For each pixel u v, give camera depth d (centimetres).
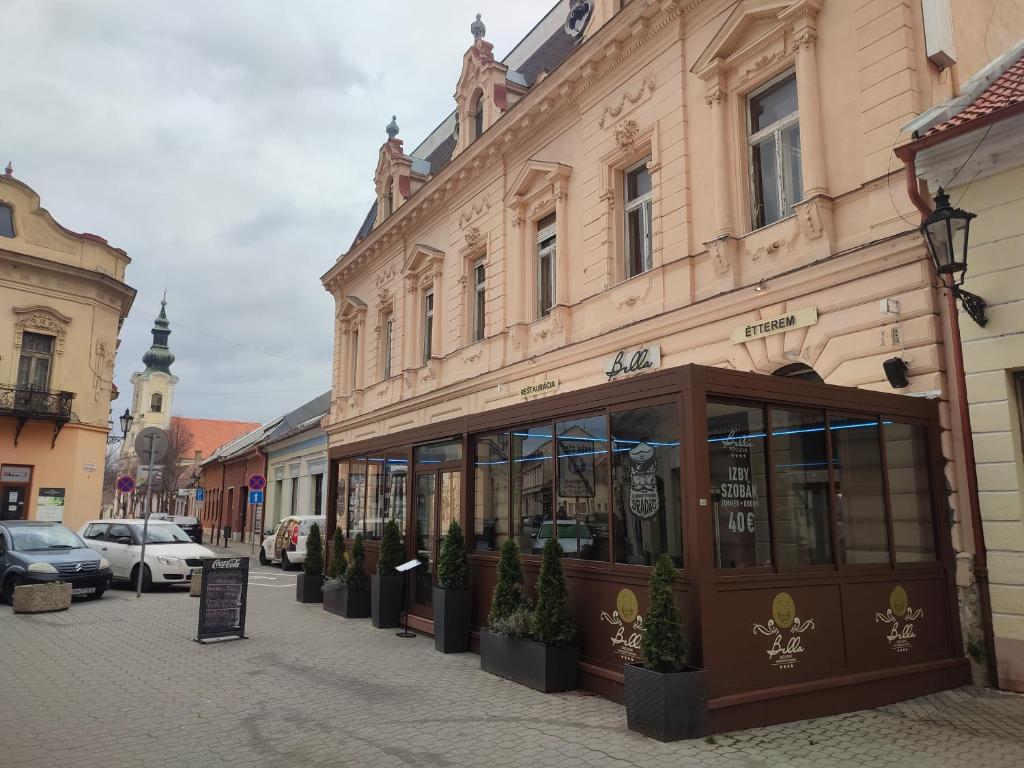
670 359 1184
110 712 662
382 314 2430
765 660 620
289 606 1406
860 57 938
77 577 1436
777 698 614
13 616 1254
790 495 679
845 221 945
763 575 633
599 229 1386
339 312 2744
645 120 1291
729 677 598
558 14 1972
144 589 1695
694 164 1185
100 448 2964
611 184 1377
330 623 1192
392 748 561
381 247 2389
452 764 526
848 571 692
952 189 809
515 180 1631
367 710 666
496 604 827
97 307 2969
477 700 698
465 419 1031
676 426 647
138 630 1106
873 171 907
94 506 2916
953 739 577
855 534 719
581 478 783
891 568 729
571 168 1492
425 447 1161
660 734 565
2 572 1438
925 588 751
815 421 713
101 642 1009
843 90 958
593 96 1430
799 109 1002
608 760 528
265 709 671
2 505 2677
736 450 654
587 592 748
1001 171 769
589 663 734
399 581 1156
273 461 3747
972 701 690
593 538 755
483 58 1900
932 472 791
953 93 883
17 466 2712
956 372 791
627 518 707
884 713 650
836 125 963
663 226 1224
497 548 948
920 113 881
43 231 2850
